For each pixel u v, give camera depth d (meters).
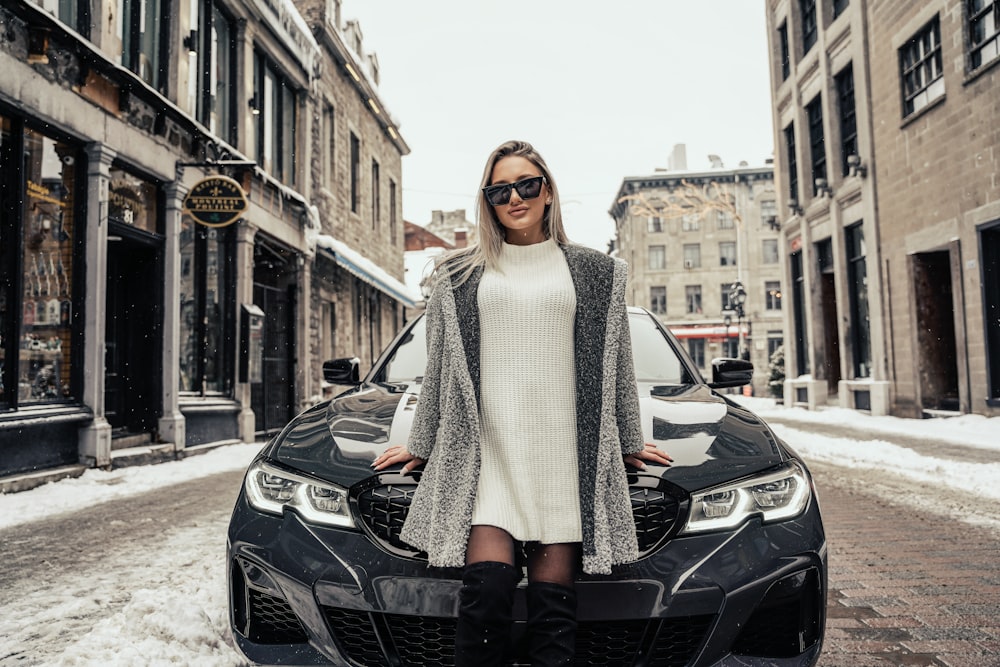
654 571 1.90
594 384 1.74
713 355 41.91
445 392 1.80
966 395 11.65
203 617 2.57
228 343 11.09
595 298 1.79
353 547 2.00
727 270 42.53
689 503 1.99
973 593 3.33
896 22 13.52
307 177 14.17
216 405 10.43
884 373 14.20
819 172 18.25
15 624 2.96
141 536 4.59
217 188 9.22
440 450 1.76
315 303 14.97
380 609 1.92
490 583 1.61
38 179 7.09
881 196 14.30
